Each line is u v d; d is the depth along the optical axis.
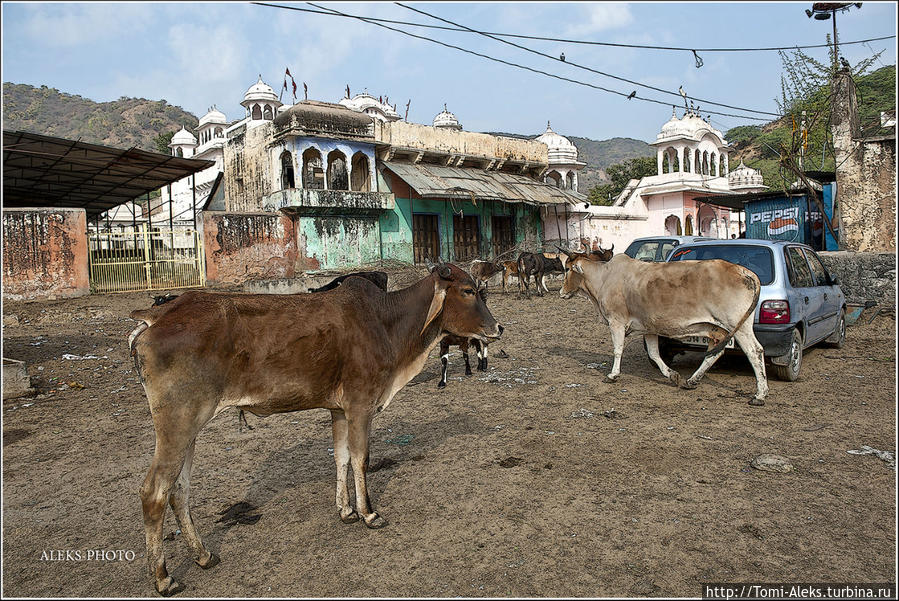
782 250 7.47
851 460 4.74
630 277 7.17
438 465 4.93
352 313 3.84
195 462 5.22
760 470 4.59
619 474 4.61
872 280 12.00
